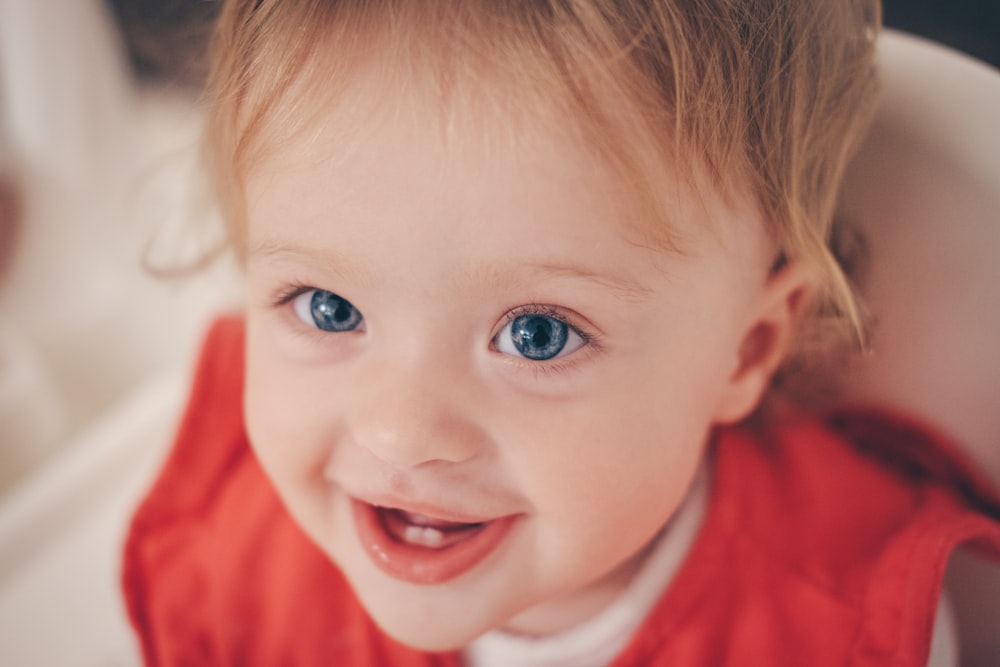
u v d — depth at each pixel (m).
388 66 0.35
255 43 0.38
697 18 0.37
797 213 0.42
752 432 0.57
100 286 0.93
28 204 0.86
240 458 0.65
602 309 0.37
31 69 0.83
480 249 0.35
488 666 0.53
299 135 0.36
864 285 0.49
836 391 0.54
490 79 0.34
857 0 0.43
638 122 0.36
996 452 0.50
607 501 0.41
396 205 0.35
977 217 0.45
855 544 0.52
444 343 0.38
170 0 0.69
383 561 0.44
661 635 0.51
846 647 0.49
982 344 0.47
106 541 0.73
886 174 0.46
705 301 0.40
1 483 0.81
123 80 0.93
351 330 0.41
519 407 0.39
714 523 0.53
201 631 0.60
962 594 0.54
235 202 0.43
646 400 0.40
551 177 0.34
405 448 0.38
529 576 0.43
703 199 0.38
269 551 0.60
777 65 0.40
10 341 0.84
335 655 0.57
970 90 0.45
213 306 0.92
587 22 0.35
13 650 0.66
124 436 0.79
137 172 0.92
